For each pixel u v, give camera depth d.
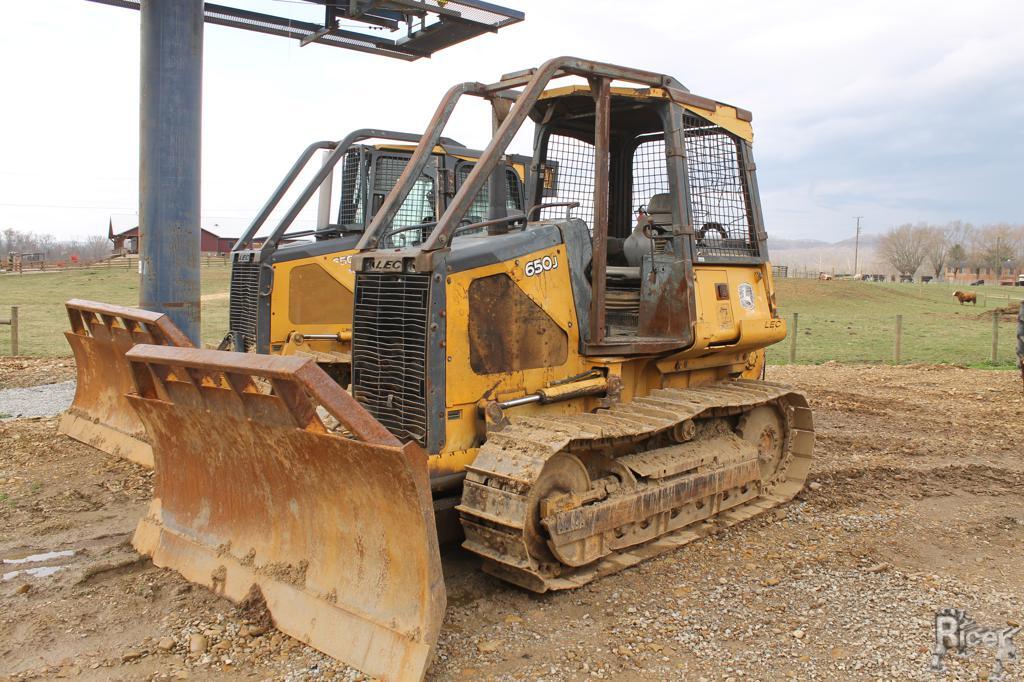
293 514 4.59
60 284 38.44
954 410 11.46
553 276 5.56
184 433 5.09
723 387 6.81
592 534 5.14
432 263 4.86
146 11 8.12
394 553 4.08
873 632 4.53
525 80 5.60
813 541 6.04
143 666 4.04
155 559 5.23
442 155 9.18
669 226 6.18
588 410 5.88
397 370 5.11
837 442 9.38
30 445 8.09
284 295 9.17
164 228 8.27
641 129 6.87
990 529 6.34
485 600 4.91
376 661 3.91
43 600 4.75
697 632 4.53
